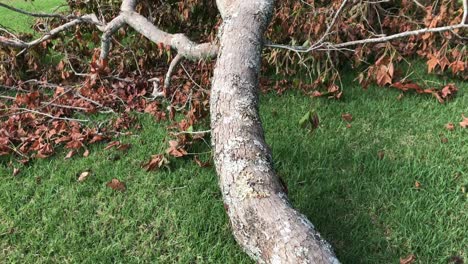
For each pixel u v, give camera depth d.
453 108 3.44
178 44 3.65
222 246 2.38
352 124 3.34
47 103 3.53
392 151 3.03
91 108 3.56
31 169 2.99
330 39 3.91
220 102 2.53
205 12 4.51
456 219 2.48
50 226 2.50
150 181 2.82
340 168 2.89
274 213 1.97
